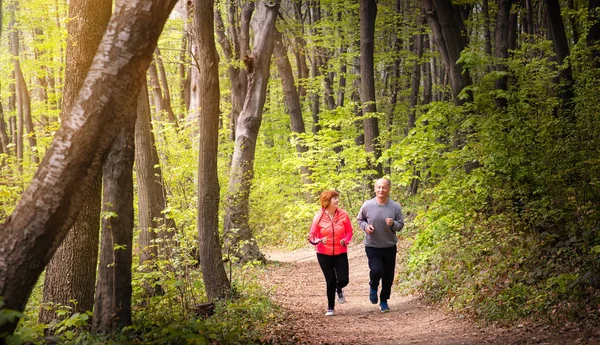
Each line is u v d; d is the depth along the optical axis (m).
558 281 7.05
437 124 12.76
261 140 33.12
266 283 14.13
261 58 17.75
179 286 8.75
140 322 7.11
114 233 6.59
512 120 10.27
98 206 7.96
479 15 27.95
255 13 18.09
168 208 11.09
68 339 6.18
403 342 6.94
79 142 4.41
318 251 9.77
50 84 22.78
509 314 7.25
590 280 6.87
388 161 27.84
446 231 11.21
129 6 4.60
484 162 10.20
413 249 12.03
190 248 10.48
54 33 16.86
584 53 14.11
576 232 8.68
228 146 25.36
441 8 13.40
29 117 23.28
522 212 9.77
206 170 10.10
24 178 15.48
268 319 8.88
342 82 29.95
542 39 22.00
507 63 12.81
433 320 8.51
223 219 17.30
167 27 21.97
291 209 22.72
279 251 24.52
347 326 8.67
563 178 9.52
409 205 22.91
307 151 24.16
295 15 29.08
